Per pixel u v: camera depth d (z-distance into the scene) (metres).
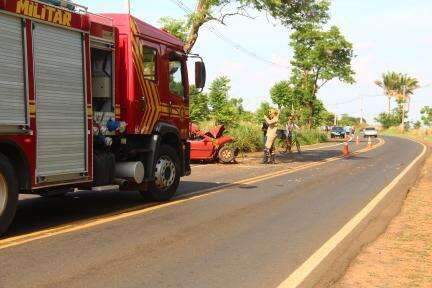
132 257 6.94
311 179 16.64
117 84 10.27
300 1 25.22
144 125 10.83
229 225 9.13
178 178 12.05
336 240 8.13
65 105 8.69
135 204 11.20
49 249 7.25
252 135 31.34
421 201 12.11
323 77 52.66
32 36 7.99
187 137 12.55
